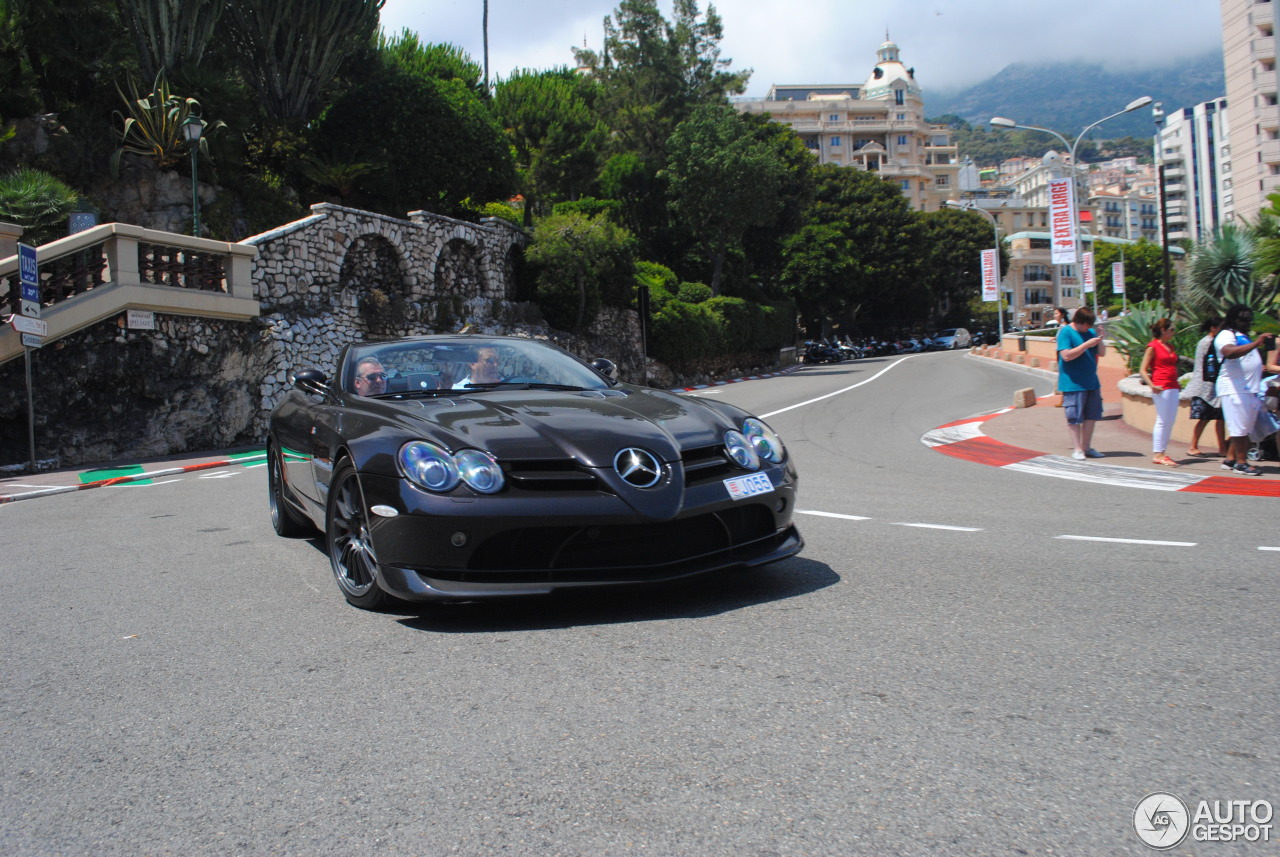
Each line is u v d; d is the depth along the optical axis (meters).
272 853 2.02
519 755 2.47
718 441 3.95
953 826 2.01
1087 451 9.20
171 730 2.79
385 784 2.33
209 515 7.62
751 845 1.96
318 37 22.72
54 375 13.27
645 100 45.16
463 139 24.56
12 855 2.07
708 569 3.73
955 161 148.75
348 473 3.99
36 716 2.98
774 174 40.12
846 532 5.62
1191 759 2.31
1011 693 2.79
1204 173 131.62
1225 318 8.13
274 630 3.84
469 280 24.66
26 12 18.23
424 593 3.54
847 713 2.67
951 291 84.94
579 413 4.03
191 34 20.05
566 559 3.62
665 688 2.93
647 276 35.94
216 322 15.73
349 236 19.69
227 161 20.02
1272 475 7.68
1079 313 9.12
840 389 24.02
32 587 5.01
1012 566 4.56
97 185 18.67
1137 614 3.63
